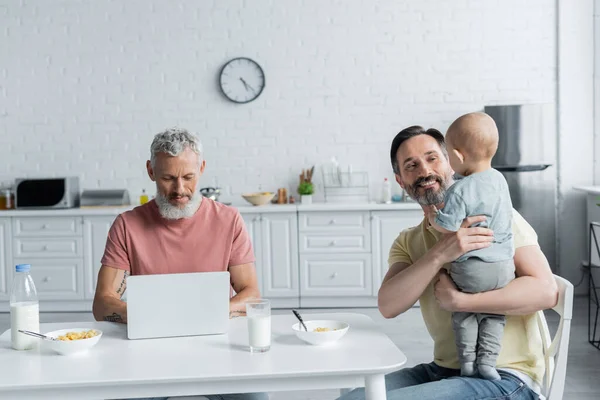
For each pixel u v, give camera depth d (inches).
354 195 238.2
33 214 221.3
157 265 104.5
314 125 238.4
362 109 237.5
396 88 236.5
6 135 241.9
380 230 218.2
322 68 237.1
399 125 237.0
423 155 86.0
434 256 79.1
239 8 237.0
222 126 239.9
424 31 235.1
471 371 78.4
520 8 233.1
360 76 236.8
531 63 233.8
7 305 225.1
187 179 100.9
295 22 236.7
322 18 236.2
